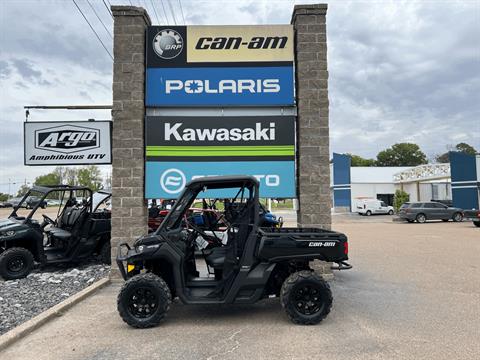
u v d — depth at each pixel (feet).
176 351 15.21
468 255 38.52
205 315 19.63
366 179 157.07
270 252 18.24
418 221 96.17
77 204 36.60
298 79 28.53
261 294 18.24
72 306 21.38
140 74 28.04
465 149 280.10
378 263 34.12
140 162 27.73
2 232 29.27
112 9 28.07
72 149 29.58
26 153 29.40
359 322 18.34
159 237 18.29
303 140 28.19
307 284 17.95
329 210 27.91
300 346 15.52
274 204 195.21
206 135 28.19
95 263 35.14
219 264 18.45
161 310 17.72
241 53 28.58
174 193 27.89
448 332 16.90
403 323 18.16
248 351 15.11
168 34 28.63
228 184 19.43
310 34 28.71
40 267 33.24
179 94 28.35
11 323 18.60
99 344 16.03
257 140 28.22
